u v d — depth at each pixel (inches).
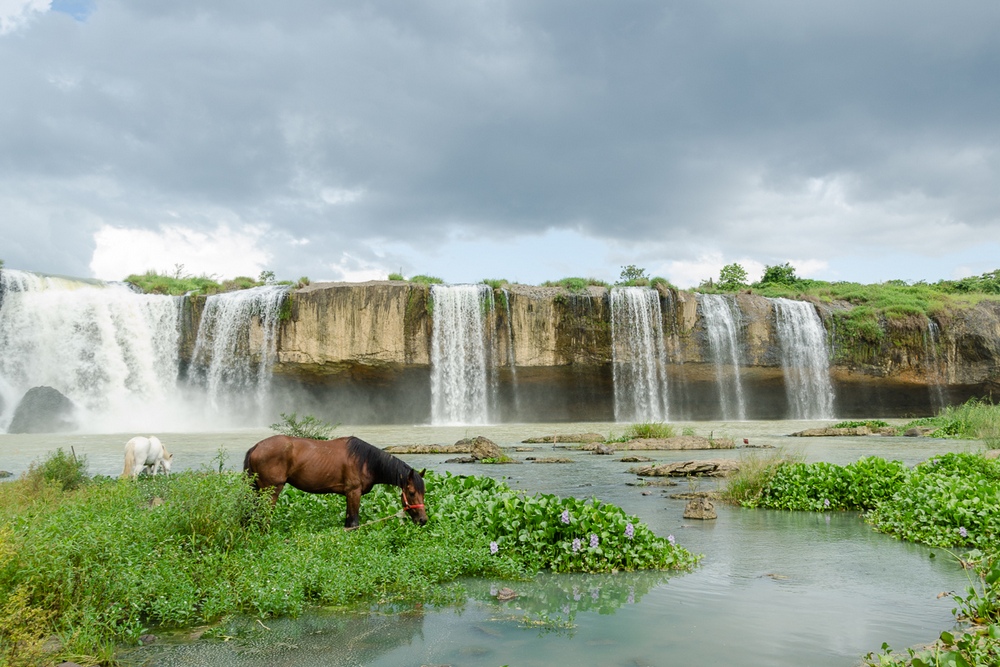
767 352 1624.0
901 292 1825.8
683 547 309.0
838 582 254.8
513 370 1524.4
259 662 175.2
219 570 226.7
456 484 355.6
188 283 1601.9
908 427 1130.0
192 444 916.6
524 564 277.3
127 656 179.6
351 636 194.4
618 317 1535.4
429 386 1592.0
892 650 181.8
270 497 271.0
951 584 252.5
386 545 273.3
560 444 976.9
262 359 1443.2
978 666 156.1
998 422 1004.6
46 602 193.2
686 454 801.6
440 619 209.8
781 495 445.7
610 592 241.6
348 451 285.3
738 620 209.6
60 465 445.1
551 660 175.9
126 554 220.1
